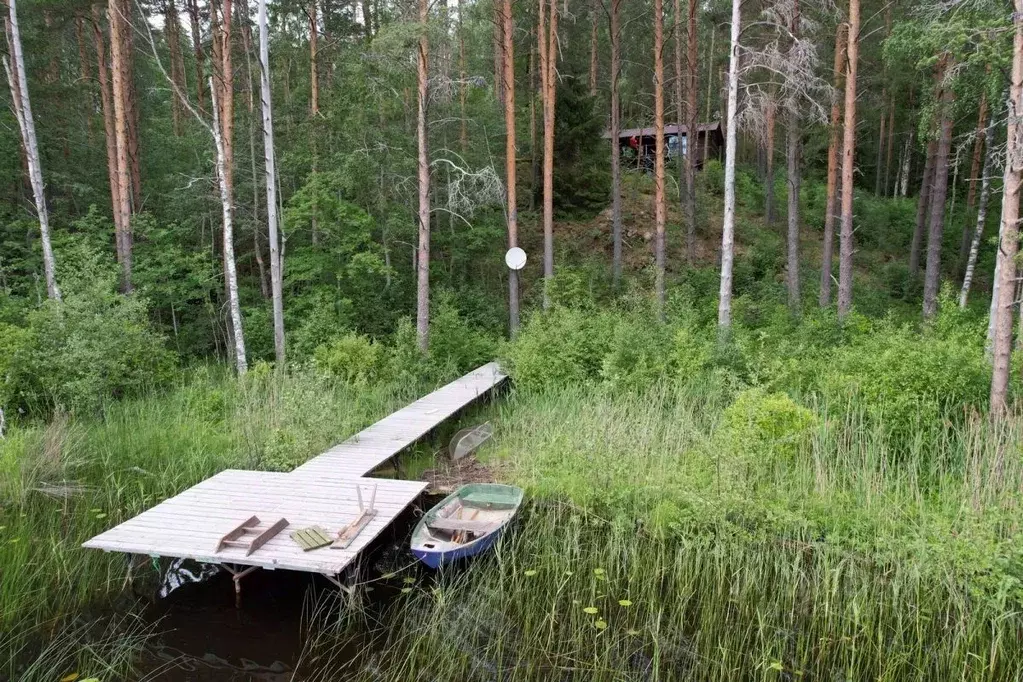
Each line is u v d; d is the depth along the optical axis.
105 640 5.82
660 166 16.81
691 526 7.30
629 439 9.26
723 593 6.43
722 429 8.87
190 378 14.35
